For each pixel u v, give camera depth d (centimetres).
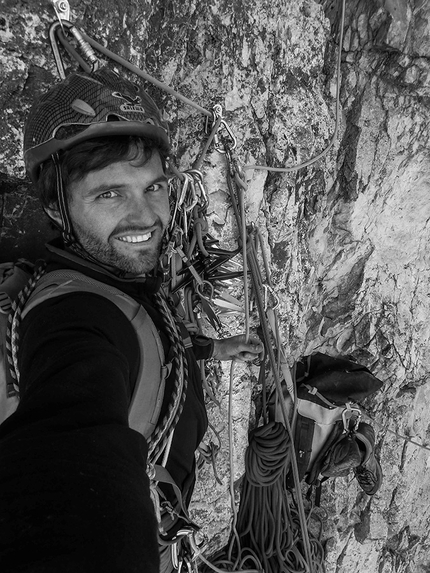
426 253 266
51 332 66
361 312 245
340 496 252
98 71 84
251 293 175
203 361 148
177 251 133
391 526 282
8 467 43
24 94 100
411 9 195
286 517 202
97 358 58
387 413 263
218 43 148
